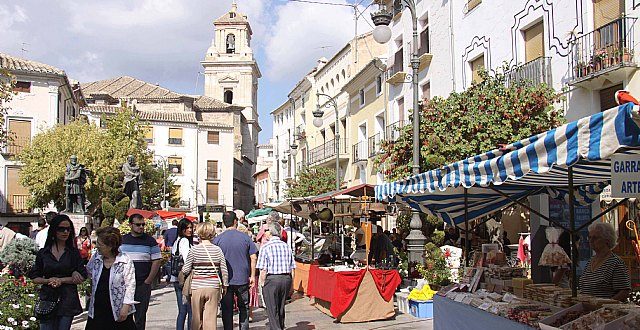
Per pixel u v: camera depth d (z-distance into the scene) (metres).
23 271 10.60
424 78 24.59
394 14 28.50
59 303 7.08
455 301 7.61
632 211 12.14
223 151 64.75
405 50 26.98
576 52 14.90
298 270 16.72
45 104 39.19
